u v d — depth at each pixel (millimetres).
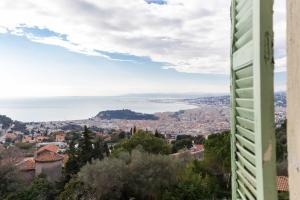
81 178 16328
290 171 865
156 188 16312
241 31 1334
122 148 22516
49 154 41344
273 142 990
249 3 1194
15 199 21297
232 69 1506
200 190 16641
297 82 819
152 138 24281
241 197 1405
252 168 1164
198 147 44750
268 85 999
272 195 979
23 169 30609
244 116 1331
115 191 16109
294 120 837
